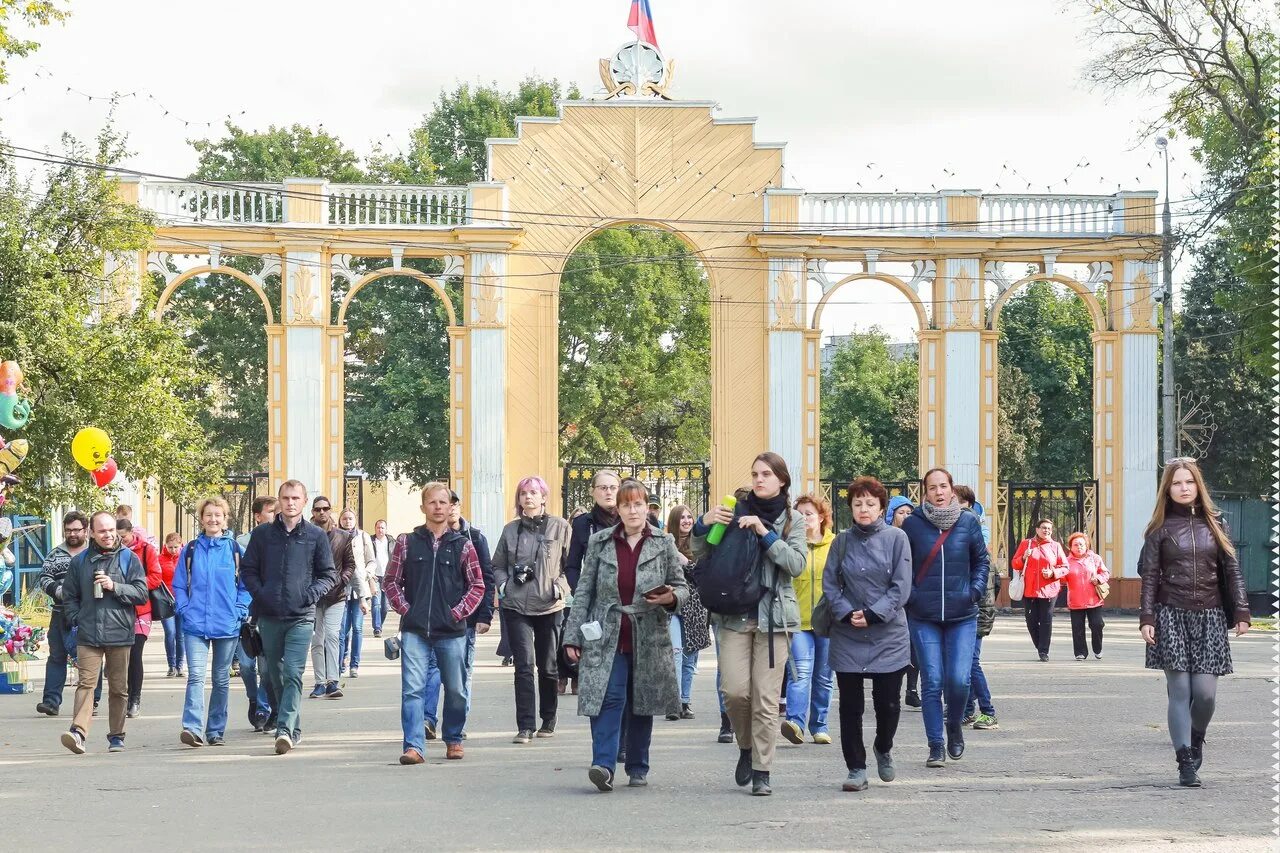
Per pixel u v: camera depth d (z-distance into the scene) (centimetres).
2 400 1814
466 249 3400
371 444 4925
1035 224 3438
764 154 3478
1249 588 3566
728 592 1042
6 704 1702
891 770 1089
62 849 876
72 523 1598
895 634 1073
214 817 978
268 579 1311
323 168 5025
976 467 3425
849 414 6650
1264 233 3108
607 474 1366
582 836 898
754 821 944
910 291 3453
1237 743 1278
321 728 1466
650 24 3528
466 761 1237
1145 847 848
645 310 4941
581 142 3469
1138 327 3434
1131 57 3256
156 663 2208
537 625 1404
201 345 4881
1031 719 1466
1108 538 3434
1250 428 4722
